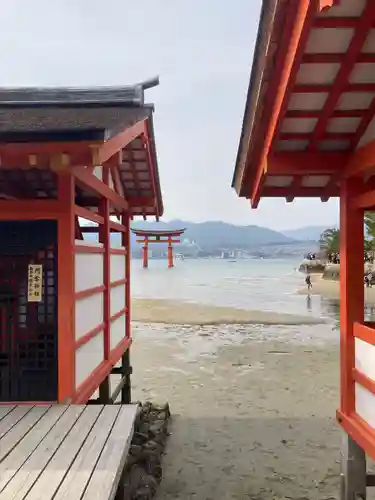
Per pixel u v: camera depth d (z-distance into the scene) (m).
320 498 5.48
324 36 3.09
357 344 4.27
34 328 4.97
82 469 3.15
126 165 7.31
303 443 7.25
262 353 14.74
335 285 41.31
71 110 6.00
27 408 4.50
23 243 4.87
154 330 19.45
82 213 5.23
